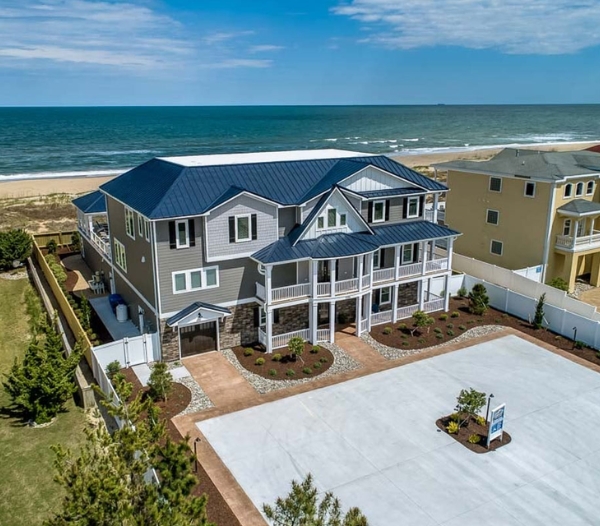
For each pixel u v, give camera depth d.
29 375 22.31
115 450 12.46
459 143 169.50
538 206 38.94
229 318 29.47
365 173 31.89
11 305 35.91
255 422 23.11
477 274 40.09
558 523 17.59
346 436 22.17
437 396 25.23
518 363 28.62
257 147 150.12
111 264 36.06
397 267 32.41
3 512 17.62
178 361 28.34
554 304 34.62
